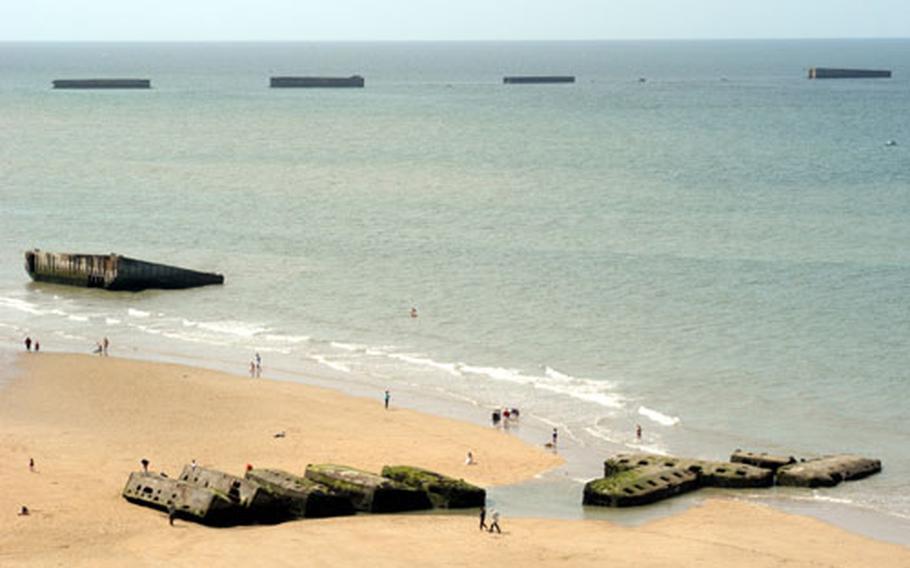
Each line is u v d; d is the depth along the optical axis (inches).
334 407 3164.4
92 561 2086.6
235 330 4023.1
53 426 2940.5
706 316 4060.0
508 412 3088.1
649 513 2461.9
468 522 2384.4
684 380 3403.1
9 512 2322.8
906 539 2310.5
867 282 4475.9
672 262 4872.0
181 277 4630.9
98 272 4626.0
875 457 2815.0
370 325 4050.2
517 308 4215.1
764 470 2650.1
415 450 2822.3
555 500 2536.9
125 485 2497.5
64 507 2365.9
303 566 2100.1
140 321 4160.9
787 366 3516.2
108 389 3304.6
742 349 3688.5
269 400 3213.6
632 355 3646.7
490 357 3659.0
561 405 3206.2
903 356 3592.5
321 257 5113.2
